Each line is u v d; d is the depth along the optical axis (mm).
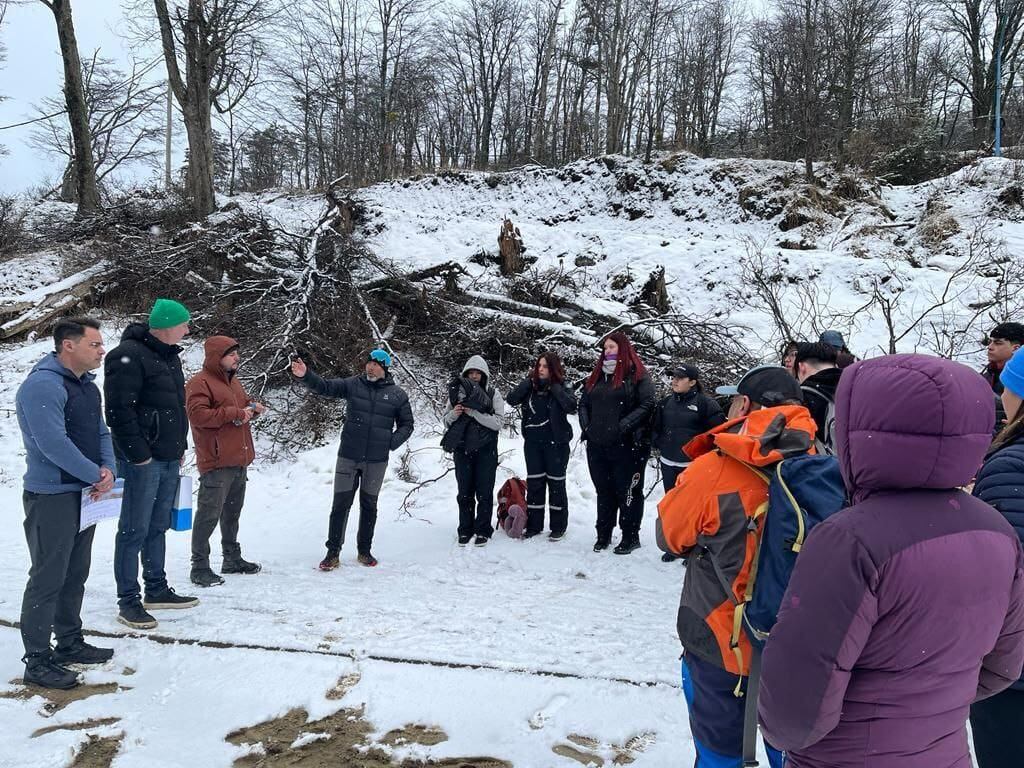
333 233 11789
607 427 5832
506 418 9086
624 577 5344
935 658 1455
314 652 3699
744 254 12953
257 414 5398
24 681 3445
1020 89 29797
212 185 17500
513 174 23953
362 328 10602
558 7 35594
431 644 3812
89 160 18156
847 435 1585
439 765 2785
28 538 3512
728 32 34906
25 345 12148
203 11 17625
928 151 21766
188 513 4562
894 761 1480
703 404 5762
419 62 34750
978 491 2125
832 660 1436
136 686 3422
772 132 26531
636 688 3295
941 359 1524
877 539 1431
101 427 3797
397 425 5973
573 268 13469
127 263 12797
